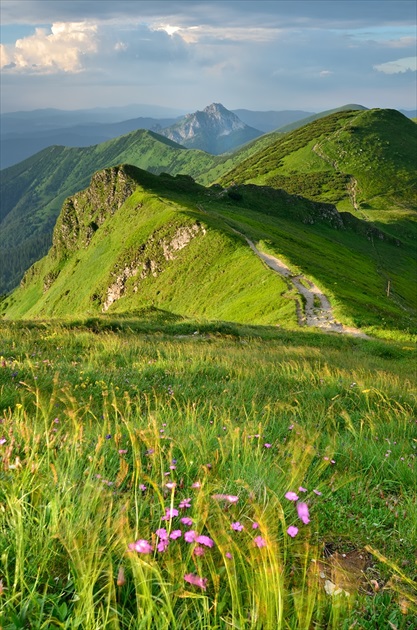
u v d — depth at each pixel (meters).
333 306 49.97
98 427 5.09
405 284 95.94
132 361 13.70
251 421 6.27
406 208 173.12
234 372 12.05
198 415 6.50
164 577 2.44
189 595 2.07
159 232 112.75
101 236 155.38
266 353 18.34
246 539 2.64
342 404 9.09
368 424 7.16
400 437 6.55
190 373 11.45
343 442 5.89
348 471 4.75
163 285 101.25
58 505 2.81
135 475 3.61
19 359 12.27
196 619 2.18
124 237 137.00
